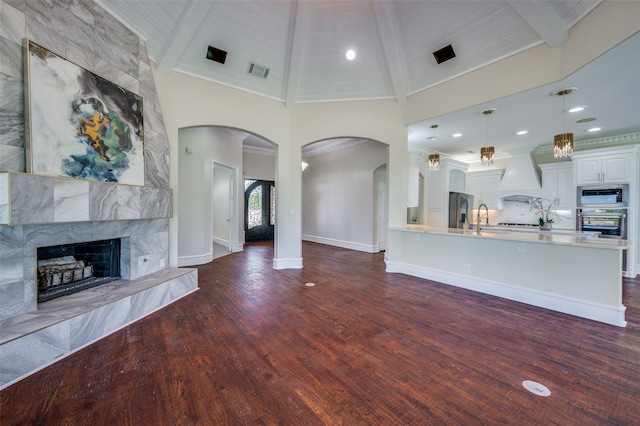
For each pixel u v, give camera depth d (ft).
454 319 10.14
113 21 10.07
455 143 20.47
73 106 8.45
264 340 8.52
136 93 11.02
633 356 7.64
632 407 5.70
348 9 13.07
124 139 10.22
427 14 12.26
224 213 28.12
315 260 20.70
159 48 12.24
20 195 6.77
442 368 7.10
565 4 9.43
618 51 8.63
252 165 29.78
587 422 5.30
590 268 10.25
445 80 14.20
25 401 5.78
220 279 15.28
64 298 9.10
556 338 8.68
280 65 15.57
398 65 14.60
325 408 5.70
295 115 17.54
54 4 8.13
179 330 9.14
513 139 19.07
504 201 24.18
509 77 11.94
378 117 16.75
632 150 15.76
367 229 24.44
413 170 19.02
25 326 6.96
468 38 12.23
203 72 14.16
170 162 13.16
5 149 7.08
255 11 12.82
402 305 11.52
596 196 17.01
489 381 6.57
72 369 6.91
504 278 12.57
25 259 7.72
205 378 6.65
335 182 27.76
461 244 14.15
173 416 5.45
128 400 5.87
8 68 7.14
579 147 19.19
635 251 16.02
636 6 7.77
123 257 11.24
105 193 9.10
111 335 8.71
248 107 15.96
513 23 11.01
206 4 11.21
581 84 10.91
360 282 14.88
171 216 12.50
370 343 8.36
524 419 5.39
